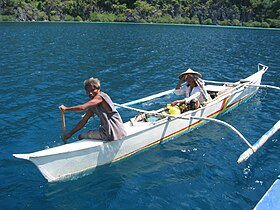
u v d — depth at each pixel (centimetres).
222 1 7675
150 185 688
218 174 735
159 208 619
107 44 3016
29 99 1199
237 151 843
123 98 1270
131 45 2991
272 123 1036
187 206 627
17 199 629
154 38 3747
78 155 680
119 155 758
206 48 2933
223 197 656
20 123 966
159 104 1166
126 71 1781
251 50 2905
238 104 1180
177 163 775
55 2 7250
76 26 5453
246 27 6969
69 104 1161
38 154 631
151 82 1541
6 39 3144
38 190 656
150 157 798
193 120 940
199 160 791
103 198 641
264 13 7450
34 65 1850
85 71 1747
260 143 813
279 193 634
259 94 1338
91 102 661
